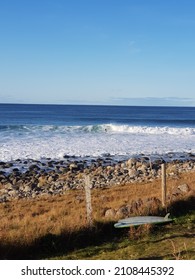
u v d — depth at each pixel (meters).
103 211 16.95
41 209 21.33
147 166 37.34
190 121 115.56
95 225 14.02
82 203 21.70
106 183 30.73
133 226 14.09
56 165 38.78
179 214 16.33
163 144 55.81
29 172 34.91
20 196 27.33
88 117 130.12
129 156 44.97
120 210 15.83
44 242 12.76
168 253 11.60
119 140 58.78
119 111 196.75
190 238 13.16
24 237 12.65
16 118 116.56
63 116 134.50
